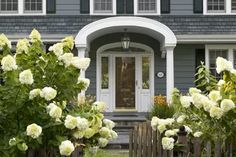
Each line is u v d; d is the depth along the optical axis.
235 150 4.70
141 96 16.77
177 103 5.69
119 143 12.05
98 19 16.19
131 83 16.98
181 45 16.34
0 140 4.50
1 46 4.87
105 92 16.75
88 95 14.89
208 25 16.14
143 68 16.84
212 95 4.67
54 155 4.60
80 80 4.90
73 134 4.58
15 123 4.57
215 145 4.63
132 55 16.92
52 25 16.06
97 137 4.98
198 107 4.74
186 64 16.31
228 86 4.70
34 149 4.49
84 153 4.99
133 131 7.18
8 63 4.40
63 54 4.81
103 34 16.19
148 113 14.40
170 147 5.09
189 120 5.36
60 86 4.73
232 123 4.58
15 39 15.27
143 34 16.44
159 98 13.90
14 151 4.29
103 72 16.86
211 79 5.69
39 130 4.23
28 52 4.84
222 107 4.44
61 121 4.63
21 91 4.45
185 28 16.08
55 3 16.30
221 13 16.34
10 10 16.33
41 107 4.57
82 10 16.28
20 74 4.34
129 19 14.98
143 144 6.50
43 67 4.71
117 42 16.52
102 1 16.44
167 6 16.38
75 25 16.08
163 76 16.42
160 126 5.48
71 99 4.80
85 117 4.74
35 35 5.01
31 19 16.14
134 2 16.36
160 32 14.88
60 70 4.71
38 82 4.67
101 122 4.90
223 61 4.68
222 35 15.62
